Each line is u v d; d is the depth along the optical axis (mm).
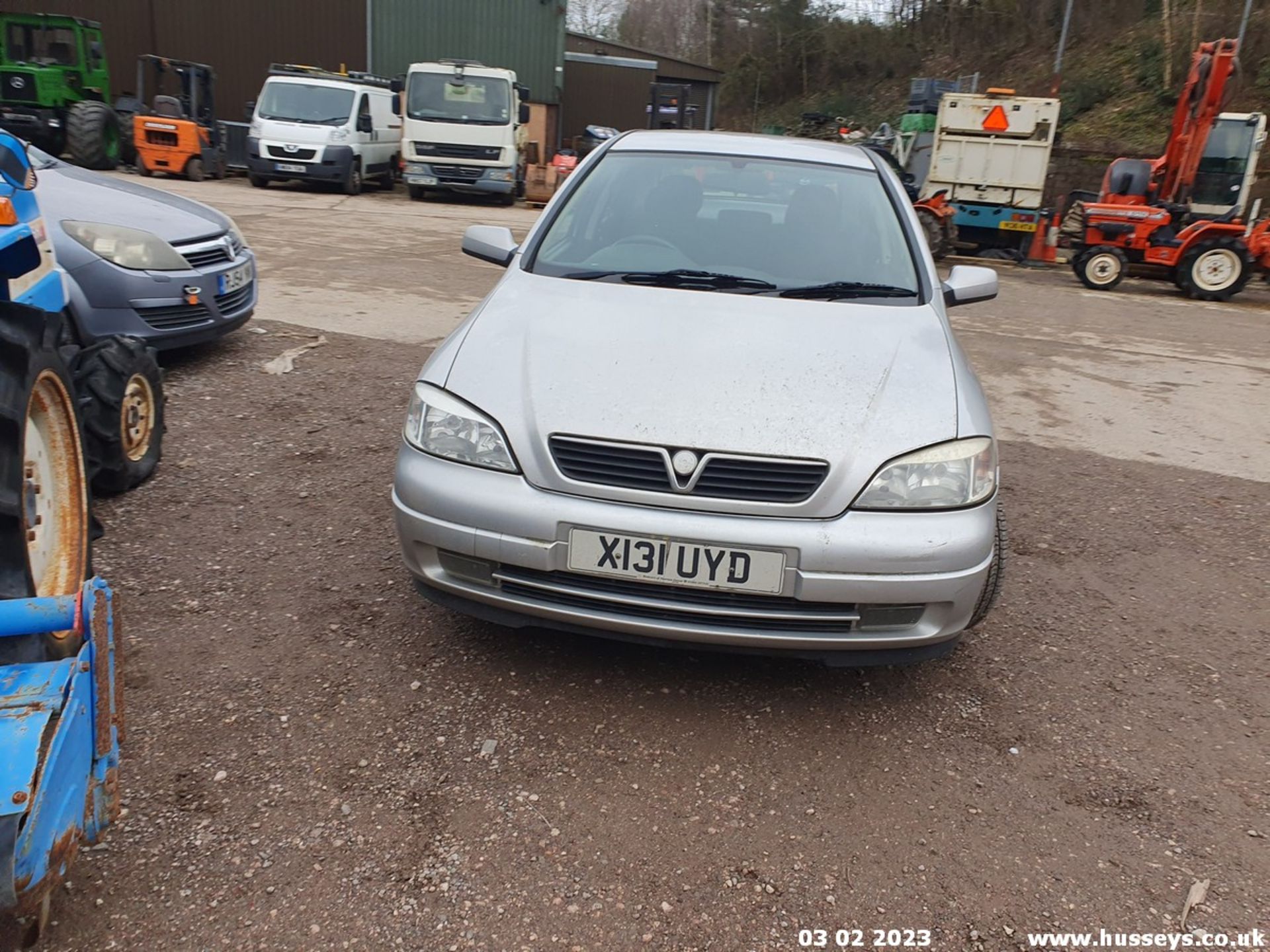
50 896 1905
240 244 6375
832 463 2643
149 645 3070
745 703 3002
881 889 2287
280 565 3680
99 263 5125
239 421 5250
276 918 2090
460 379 2912
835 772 2701
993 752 2846
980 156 16453
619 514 2621
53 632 1955
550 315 3207
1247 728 3066
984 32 41625
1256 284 16672
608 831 2414
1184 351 9680
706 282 3584
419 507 2797
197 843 2273
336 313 8203
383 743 2682
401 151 21922
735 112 54094
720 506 2615
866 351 3086
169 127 18891
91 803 1914
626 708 2926
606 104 33938
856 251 3818
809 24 50844
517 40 26594
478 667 3082
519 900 2184
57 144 19828
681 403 2744
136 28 25594
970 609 2779
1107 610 3842
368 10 26125
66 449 2914
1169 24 30531
